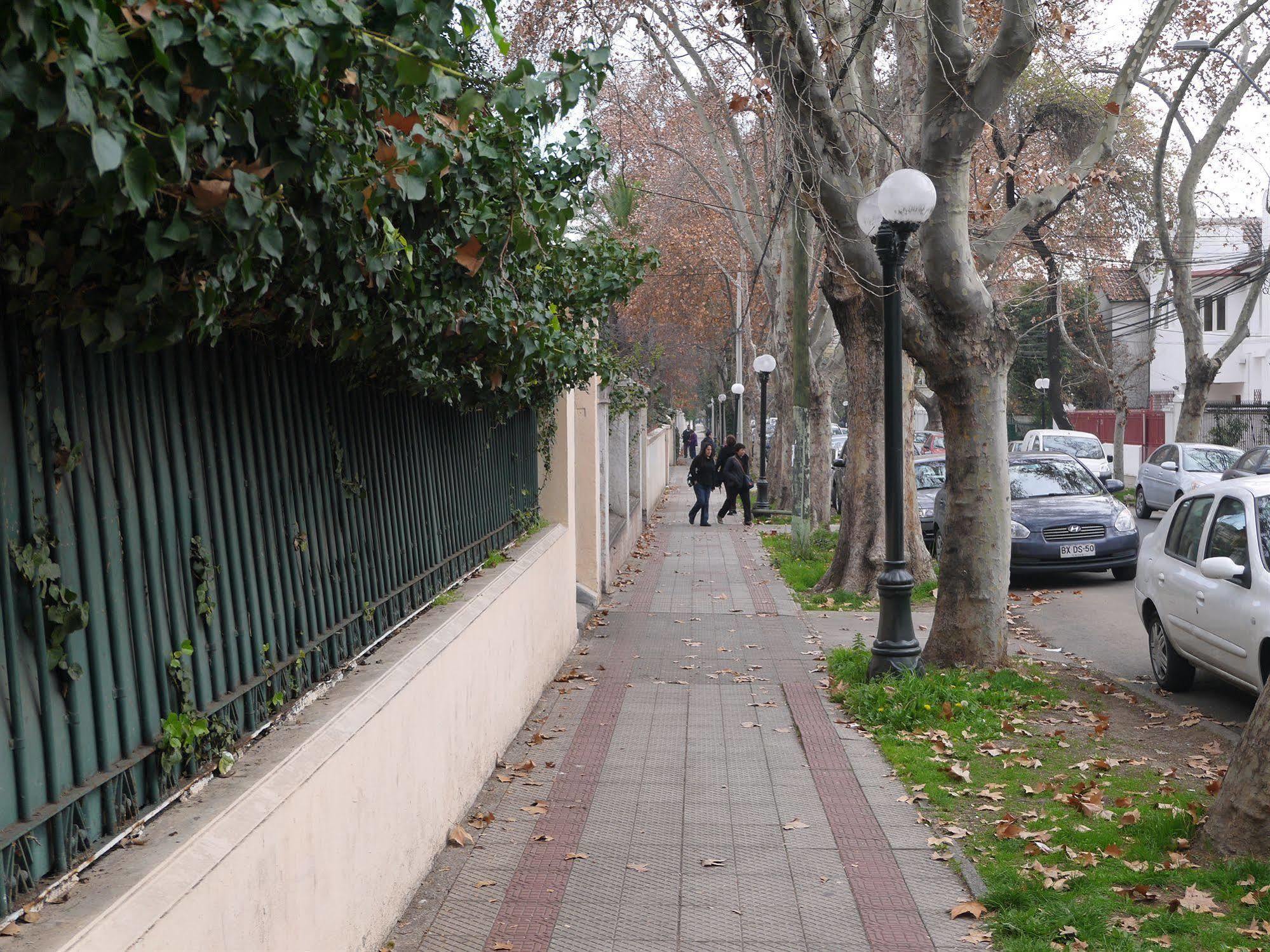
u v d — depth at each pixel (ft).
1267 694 17.54
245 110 8.48
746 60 36.40
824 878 17.65
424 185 11.09
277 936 11.43
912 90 43.27
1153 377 176.24
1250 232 147.23
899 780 22.79
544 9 57.06
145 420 10.66
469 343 18.98
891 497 30.78
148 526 10.49
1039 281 128.88
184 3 7.02
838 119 31.94
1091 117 87.45
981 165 63.10
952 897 16.84
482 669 22.33
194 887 9.52
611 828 20.10
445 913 16.44
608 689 31.91
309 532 14.96
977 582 32.35
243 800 11.03
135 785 10.16
